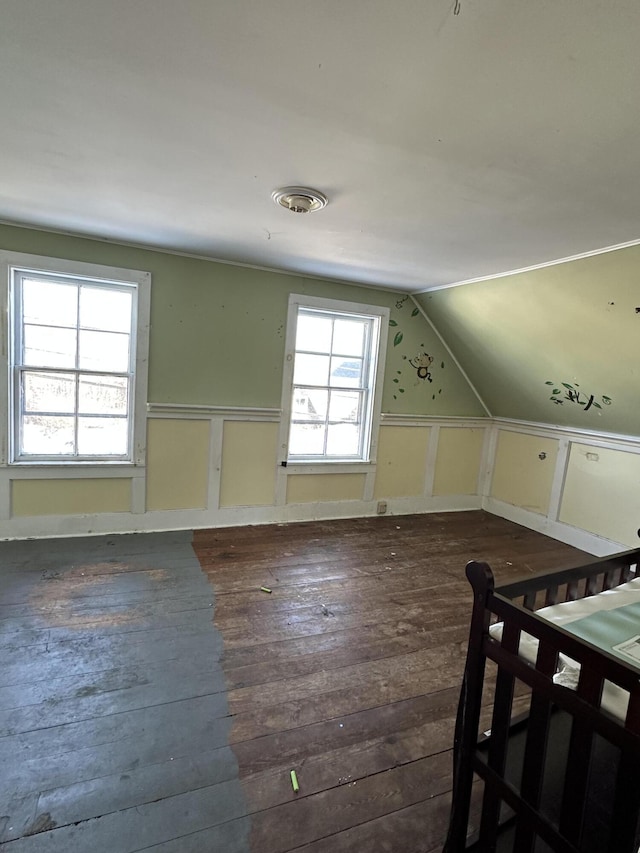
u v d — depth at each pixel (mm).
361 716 1820
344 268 3461
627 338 2814
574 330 3074
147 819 1355
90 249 3105
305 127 1535
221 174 1953
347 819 1401
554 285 2873
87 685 1874
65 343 3195
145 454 3449
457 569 3277
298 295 3773
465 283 3461
